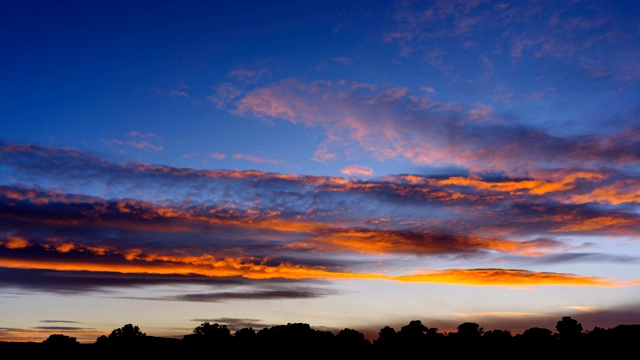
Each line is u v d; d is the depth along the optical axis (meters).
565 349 130.88
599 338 134.00
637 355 119.06
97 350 136.25
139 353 135.38
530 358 128.62
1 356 125.31
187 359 133.38
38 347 134.50
